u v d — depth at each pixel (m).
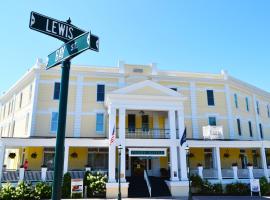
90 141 23.59
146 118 28.33
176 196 21.97
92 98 27.84
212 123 29.86
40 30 4.32
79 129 26.70
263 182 24.16
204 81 30.84
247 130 32.56
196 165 28.06
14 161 30.03
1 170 21.25
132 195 21.66
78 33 4.78
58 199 3.79
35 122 26.03
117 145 22.97
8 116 34.94
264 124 36.31
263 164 26.19
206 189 23.11
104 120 27.42
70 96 27.45
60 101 4.17
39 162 25.09
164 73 30.44
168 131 26.75
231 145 25.89
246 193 23.53
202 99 30.33
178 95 24.86
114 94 23.67
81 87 27.91
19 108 30.83
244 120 32.62
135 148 23.41
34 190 19.59
